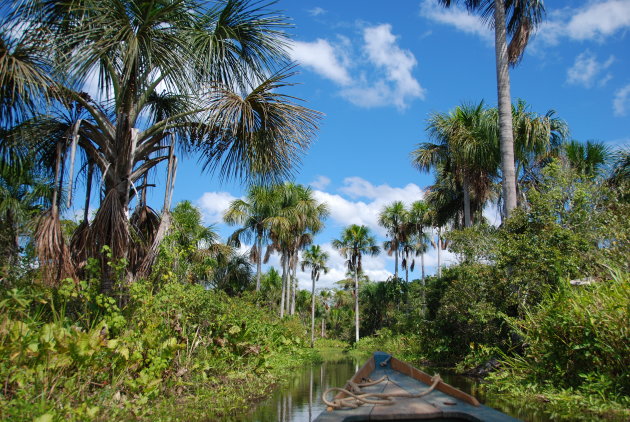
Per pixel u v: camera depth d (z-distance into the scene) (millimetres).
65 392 5227
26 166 7992
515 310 12266
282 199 29125
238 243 30625
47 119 7945
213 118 8242
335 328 66812
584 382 7285
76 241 7812
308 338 31000
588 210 11070
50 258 6770
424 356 18250
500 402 7570
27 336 5129
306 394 9062
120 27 7328
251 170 9531
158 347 7223
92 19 7168
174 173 8711
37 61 6922
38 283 7047
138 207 9398
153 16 7301
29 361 5258
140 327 7449
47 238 6785
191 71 7844
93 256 7469
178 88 7875
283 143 9109
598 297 7578
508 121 13164
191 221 20125
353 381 4887
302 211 30000
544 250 10570
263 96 8539
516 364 9586
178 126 8930
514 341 11328
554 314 8281
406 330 25484
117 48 7535
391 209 36031
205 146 9641
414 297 25656
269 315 21797
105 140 8117
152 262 8125
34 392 4871
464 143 16500
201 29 8414
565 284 9070
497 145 16156
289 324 24125
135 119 8094
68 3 7184
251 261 31797
